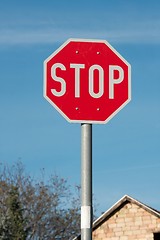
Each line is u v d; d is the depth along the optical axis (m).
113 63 7.43
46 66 7.34
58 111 7.27
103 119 7.31
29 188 49.62
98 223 33.84
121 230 33.44
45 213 49.47
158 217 32.88
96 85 7.38
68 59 7.36
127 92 7.41
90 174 7.06
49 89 7.32
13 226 42.19
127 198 33.38
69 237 49.81
